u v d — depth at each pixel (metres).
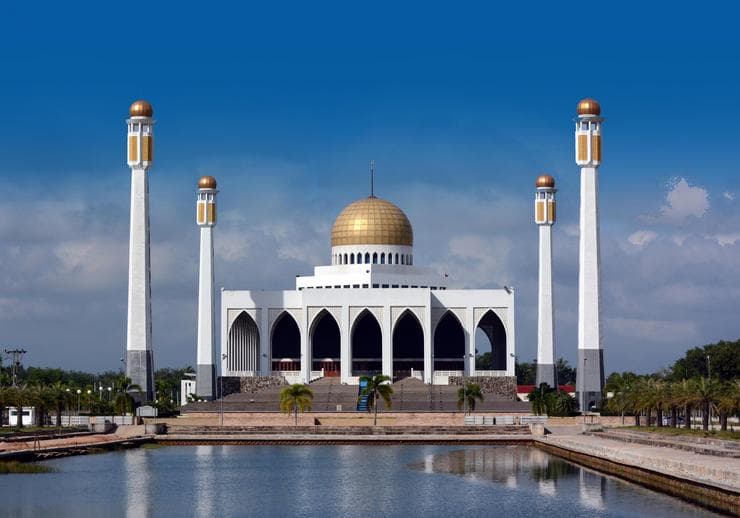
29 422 181.75
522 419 172.62
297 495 108.50
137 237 184.00
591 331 183.75
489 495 107.44
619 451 126.44
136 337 183.25
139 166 185.00
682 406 155.62
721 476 102.06
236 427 166.88
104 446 150.75
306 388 170.88
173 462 135.50
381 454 145.38
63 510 100.31
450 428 168.00
